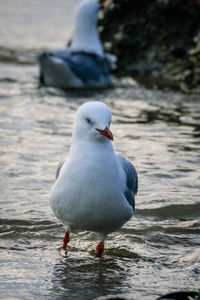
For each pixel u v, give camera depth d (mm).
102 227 8336
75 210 8008
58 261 8562
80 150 7918
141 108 17281
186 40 22031
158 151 13391
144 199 10828
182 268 8375
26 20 29812
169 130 15109
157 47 22578
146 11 23125
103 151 7895
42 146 13531
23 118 15766
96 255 8812
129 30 23125
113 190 7930
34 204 10555
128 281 7969
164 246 9164
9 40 26094
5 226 9664
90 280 7988
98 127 7727
